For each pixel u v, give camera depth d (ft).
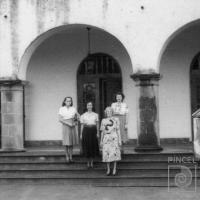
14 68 47.73
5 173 43.52
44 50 57.26
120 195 37.27
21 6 47.60
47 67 57.36
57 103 57.26
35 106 57.41
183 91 55.52
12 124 47.75
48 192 38.88
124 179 41.04
